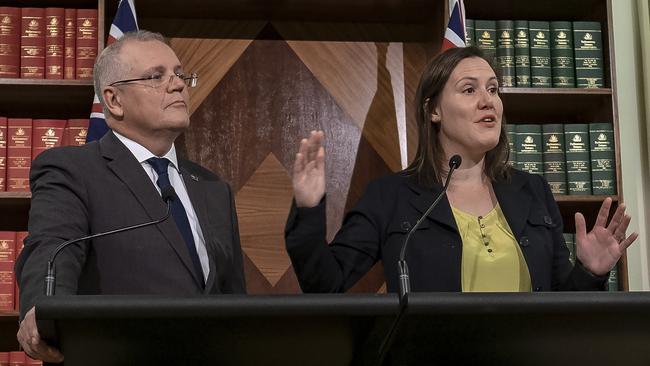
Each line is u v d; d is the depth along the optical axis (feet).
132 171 12.76
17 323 20.74
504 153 14.02
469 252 12.87
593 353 8.22
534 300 7.58
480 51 14.17
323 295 7.57
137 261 12.04
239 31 22.41
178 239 12.37
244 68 22.26
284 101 22.22
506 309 7.54
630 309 7.67
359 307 7.57
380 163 22.22
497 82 13.94
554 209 14.01
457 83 13.70
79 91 20.25
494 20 22.50
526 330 7.84
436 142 13.97
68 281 10.05
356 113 22.36
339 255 13.08
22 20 20.22
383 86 22.53
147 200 12.53
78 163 12.53
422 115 14.11
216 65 22.20
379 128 22.35
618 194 20.47
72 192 12.09
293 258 11.20
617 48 22.84
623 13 22.98
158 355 7.85
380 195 13.74
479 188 13.70
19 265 10.90
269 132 22.06
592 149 20.79
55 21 20.22
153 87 13.39
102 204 12.24
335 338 7.85
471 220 13.21
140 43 13.75
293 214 10.87
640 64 22.76
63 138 20.02
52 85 19.72
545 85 21.04
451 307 7.46
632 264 21.99
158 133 13.37
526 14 22.61
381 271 22.06
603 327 7.88
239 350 7.89
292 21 22.63
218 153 21.85
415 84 22.62
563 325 7.82
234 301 7.42
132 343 7.66
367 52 22.65
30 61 20.04
